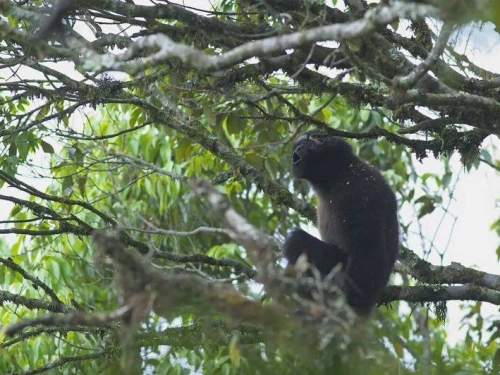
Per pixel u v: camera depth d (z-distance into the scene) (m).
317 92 11.75
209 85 12.07
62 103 14.18
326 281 7.34
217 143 13.03
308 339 7.31
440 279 12.96
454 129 12.41
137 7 10.71
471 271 12.84
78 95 12.70
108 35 11.35
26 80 12.34
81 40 11.11
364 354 8.53
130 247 12.14
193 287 7.02
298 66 11.49
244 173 13.05
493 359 12.96
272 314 7.08
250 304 7.06
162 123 12.92
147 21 11.42
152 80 12.09
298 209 13.18
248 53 8.48
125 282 7.00
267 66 11.54
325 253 13.52
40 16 10.59
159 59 8.82
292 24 11.25
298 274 7.23
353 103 11.74
